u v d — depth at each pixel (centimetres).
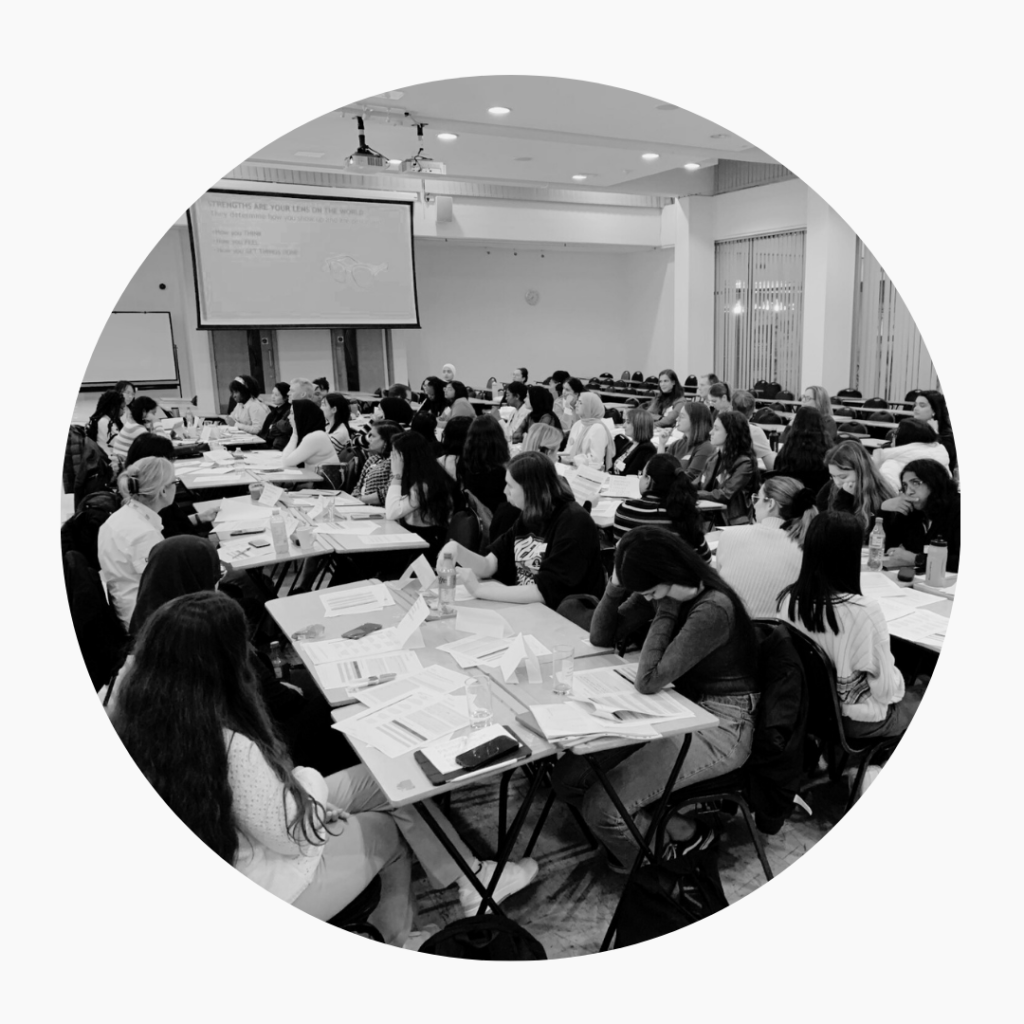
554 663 219
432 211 1126
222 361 1150
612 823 213
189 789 151
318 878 175
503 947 186
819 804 264
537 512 288
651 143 770
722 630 203
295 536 356
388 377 1239
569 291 1432
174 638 151
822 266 1028
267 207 996
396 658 231
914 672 284
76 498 489
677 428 626
